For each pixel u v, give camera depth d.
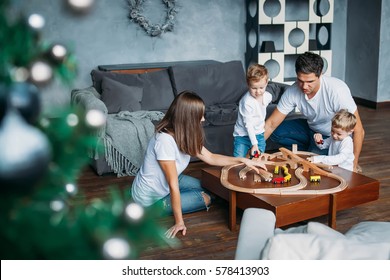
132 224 0.72
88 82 6.09
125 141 4.07
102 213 0.72
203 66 5.25
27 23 0.74
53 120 0.76
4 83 0.67
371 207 3.39
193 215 3.25
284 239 1.23
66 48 0.80
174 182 2.86
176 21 6.33
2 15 0.69
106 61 6.12
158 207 0.75
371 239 1.65
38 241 0.64
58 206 0.70
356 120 3.43
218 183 3.11
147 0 6.14
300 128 3.97
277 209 2.61
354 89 7.35
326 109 3.52
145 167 2.99
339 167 3.25
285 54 6.77
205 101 5.11
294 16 7.09
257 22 6.43
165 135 2.83
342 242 1.22
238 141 3.64
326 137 3.70
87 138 0.77
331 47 6.98
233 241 2.89
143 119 4.27
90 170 4.27
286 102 3.67
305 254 1.21
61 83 0.84
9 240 0.64
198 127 2.83
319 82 3.46
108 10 6.01
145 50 6.26
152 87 5.07
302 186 2.84
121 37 6.12
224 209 3.34
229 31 6.67
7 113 0.60
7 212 0.63
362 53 7.12
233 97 5.25
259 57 6.48
